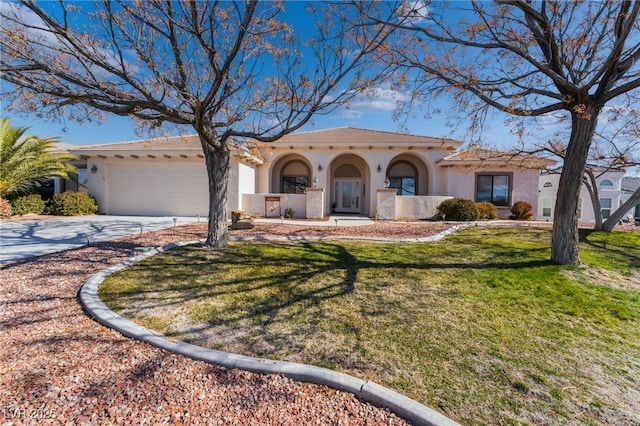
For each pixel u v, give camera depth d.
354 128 21.67
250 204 17.05
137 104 5.96
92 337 3.65
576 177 6.42
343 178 21.50
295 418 2.44
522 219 16.72
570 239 6.60
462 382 2.90
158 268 6.32
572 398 2.73
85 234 10.52
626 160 9.42
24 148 15.40
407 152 18.34
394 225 13.57
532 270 6.23
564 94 6.21
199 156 16.50
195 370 3.03
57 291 5.11
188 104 6.78
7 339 3.55
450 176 17.83
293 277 5.89
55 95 5.44
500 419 2.45
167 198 17.27
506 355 3.39
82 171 19.41
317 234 10.84
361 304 4.72
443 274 6.10
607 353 3.48
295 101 7.39
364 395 2.69
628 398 2.76
